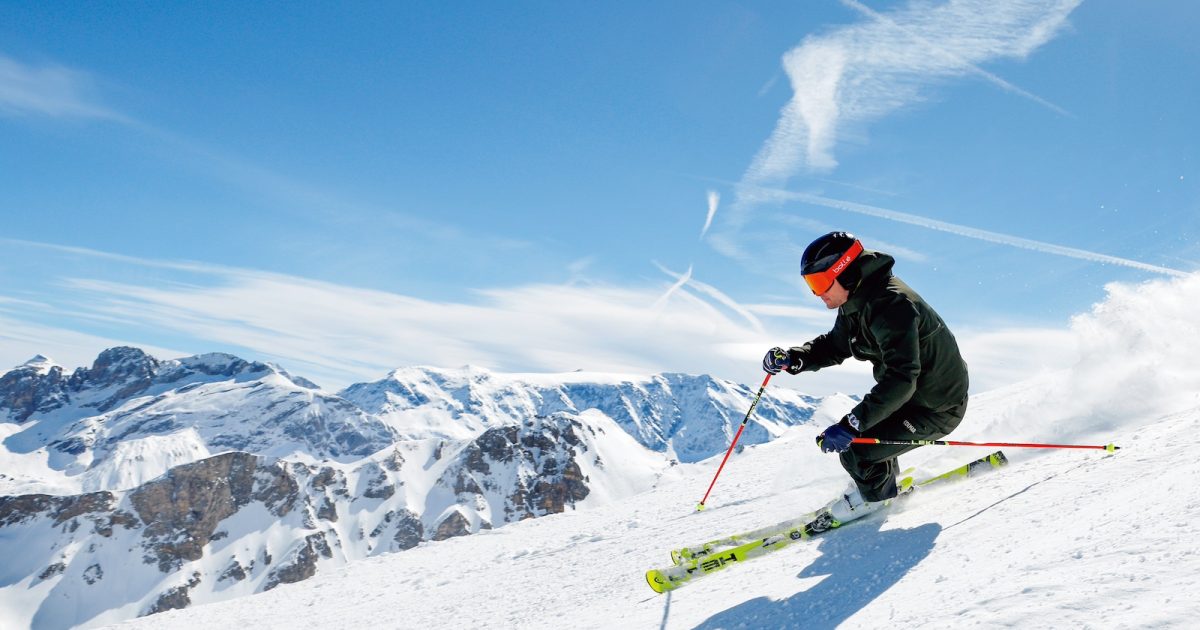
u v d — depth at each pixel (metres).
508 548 13.71
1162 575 1.96
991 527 3.47
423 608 9.91
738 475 14.84
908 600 2.79
